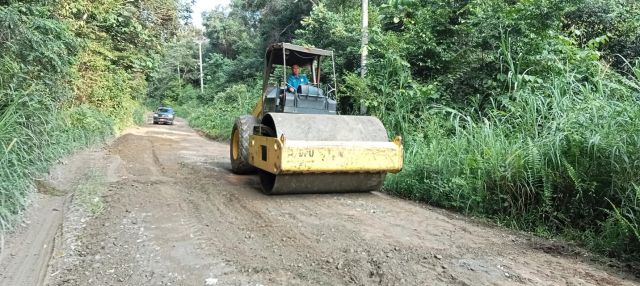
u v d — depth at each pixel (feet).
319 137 20.04
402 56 32.22
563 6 27.02
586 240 15.03
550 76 26.05
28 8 24.57
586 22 32.91
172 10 63.36
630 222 14.29
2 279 11.79
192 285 11.35
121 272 12.19
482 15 29.04
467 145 22.40
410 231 16.03
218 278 11.76
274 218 17.35
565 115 18.43
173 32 66.13
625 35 32.22
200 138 64.90
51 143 24.84
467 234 15.92
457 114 27.68
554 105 20.21
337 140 20.22
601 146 15.76
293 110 23.34
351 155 19.67
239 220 17.12
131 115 84.48
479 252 13.79
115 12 52.60
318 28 46.39
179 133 75.25
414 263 12.64
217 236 15.19
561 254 13.87
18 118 19.80
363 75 34.35
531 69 27.27
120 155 37.65
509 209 17.98
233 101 84.23
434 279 11.57
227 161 35.32
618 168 14.97
